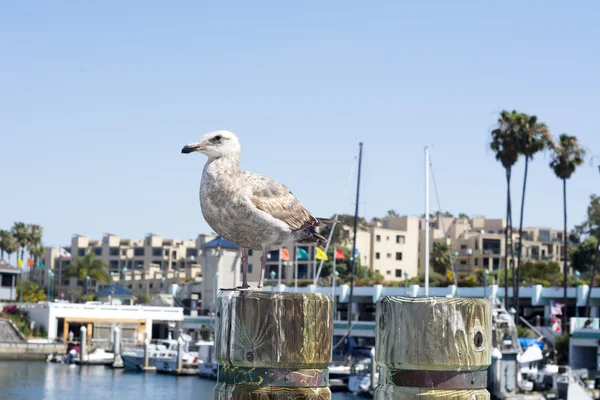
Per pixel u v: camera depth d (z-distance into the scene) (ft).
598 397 149.48
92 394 173.68
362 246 461.78
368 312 282.36
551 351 212.64
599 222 384.47
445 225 545.85
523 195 243.81
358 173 231.50
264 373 14.48
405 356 13.83
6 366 227.40
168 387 190.19
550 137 231.91
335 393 178.09
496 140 230.07
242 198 19.65
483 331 13.91
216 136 19.77
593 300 253.65
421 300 13.88
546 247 515.50
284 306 14.48
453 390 13.83
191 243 587.27
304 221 21.08
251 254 352.69
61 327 289.94
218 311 15.06
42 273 554.46
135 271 543.80
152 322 294.25
